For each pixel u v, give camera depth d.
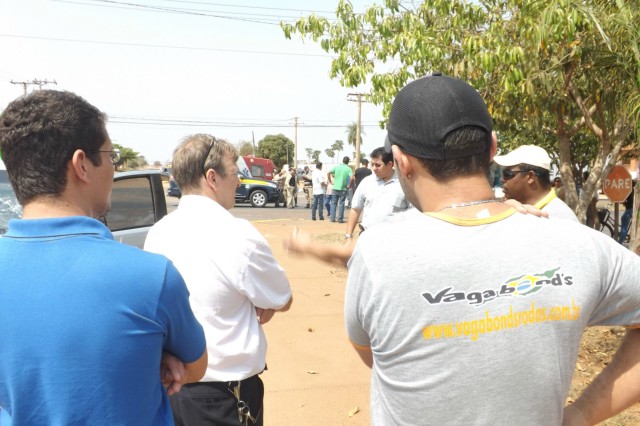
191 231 2.09
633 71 4.42
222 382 2.07
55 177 1.26
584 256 1.13
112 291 1.17
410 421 1.12
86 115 1.30
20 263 1.19
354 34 6.71
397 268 1.11
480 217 1.15
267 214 19.03
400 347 1.11
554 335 1.08
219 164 2.24
